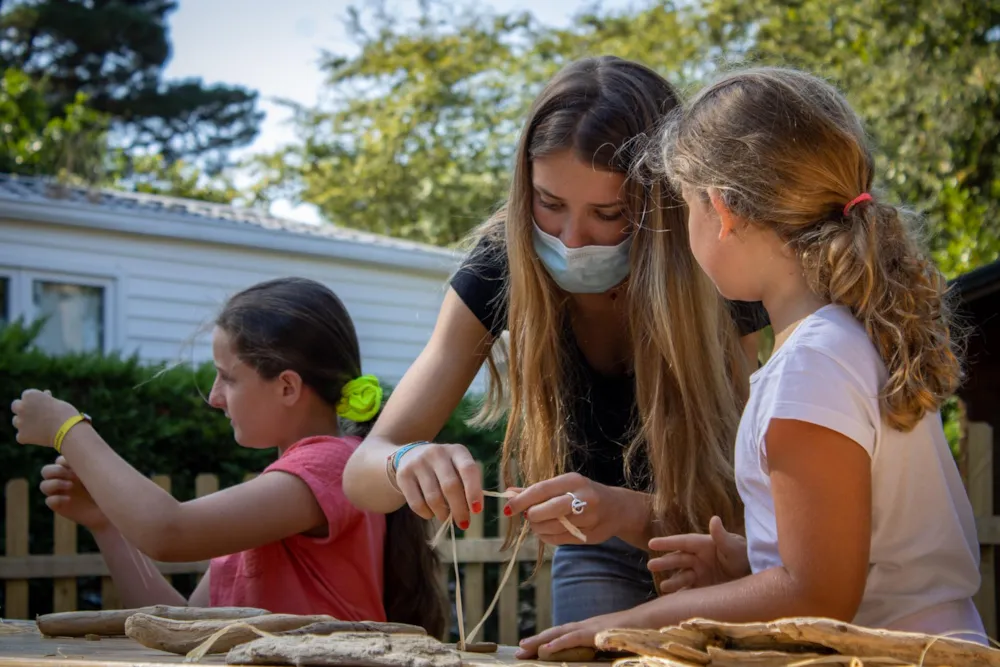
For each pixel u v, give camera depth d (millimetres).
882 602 1595
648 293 2145
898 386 1517
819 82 1730
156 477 4477
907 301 1574
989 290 4750
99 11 32844
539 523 1936
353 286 12141
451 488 1812
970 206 14125
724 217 1683
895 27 16609
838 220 1632
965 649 1172
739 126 1676
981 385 4957
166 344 10828
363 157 23203
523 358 2295
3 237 9914
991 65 15617
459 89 23562
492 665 1334
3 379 5418
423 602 2707
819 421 1486
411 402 2297
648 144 2062
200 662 1375
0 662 1366
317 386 2738
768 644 1240
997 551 4480
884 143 14992
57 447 2492
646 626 1529
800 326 1603
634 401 2506
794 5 18000
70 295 10359
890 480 1550
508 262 2297
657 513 2125
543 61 22844
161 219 10562
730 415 2230
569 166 2084
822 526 1482
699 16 19172
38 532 5242
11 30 32656
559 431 2367
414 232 22422
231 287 11273
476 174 22547
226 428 5988
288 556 2498
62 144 18281
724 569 1829
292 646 1316
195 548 2328
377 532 2650
